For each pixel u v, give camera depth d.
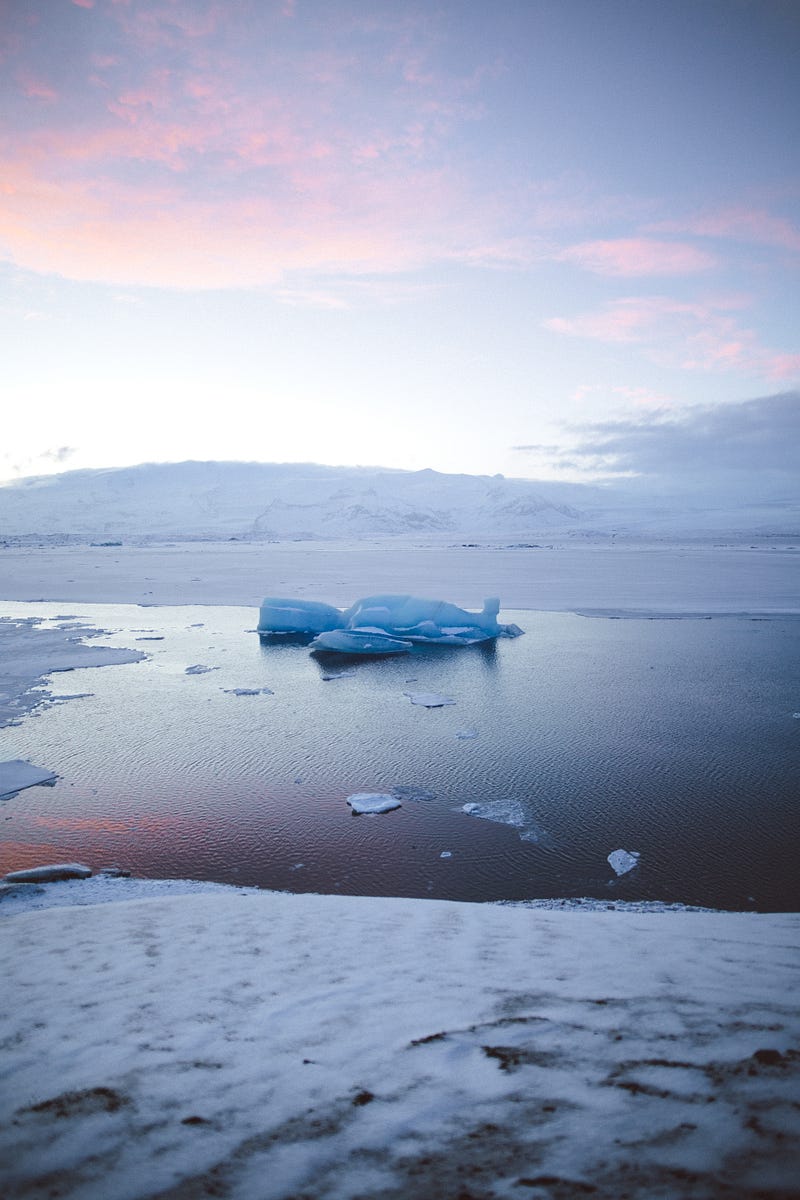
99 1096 2.73
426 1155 2.20
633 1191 1.90
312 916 5.96
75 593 43.28
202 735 15.30
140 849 9.84
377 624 26.62
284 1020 3.46
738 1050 2.71
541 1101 2.46
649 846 9.76
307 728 15.82
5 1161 2.30
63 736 15.23
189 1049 3.14
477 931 5.37
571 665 22.42
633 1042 2.89
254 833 10.36
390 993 3.82
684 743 14.33
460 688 19.67
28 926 5.80
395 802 11.39
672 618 31.89
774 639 26.06
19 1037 3.39
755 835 10.05
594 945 4.79
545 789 12.01
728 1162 1.98
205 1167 2.22
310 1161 2.22
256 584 48.06
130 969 4.47
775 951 4.43
